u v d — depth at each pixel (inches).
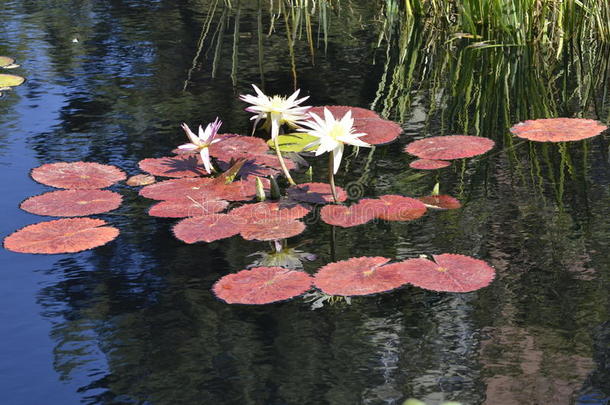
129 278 88.8
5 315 81.1
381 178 117.9
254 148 128.7
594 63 179.0
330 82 166.9
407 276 86.0
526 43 197.0
